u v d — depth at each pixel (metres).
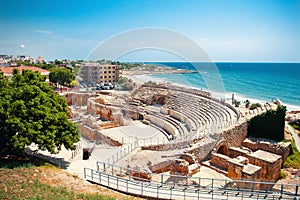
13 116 17.98
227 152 26.27
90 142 24.59
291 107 73.12
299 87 116.62
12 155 20.25
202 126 23.28
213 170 20.53
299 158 28.14
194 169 19.50
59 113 20.48
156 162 19.02
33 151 21.56
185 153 20.45
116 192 15.00
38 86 22.23
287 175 25.20
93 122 26.67
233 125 27.94
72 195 13.73
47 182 15.44
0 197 12.36
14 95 19.36
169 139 23.81
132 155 19.70
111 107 28.00
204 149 22.48
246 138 30.75
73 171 18.86
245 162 22.08
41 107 19.45
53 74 64.88
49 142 18.64
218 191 15.41
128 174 17.52
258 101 79.00
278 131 30.02
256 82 135.25
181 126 24.98
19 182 14.62
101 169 19.08
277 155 25.34
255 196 14.86
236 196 14.64
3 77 24.00
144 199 14.12
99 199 13.33
